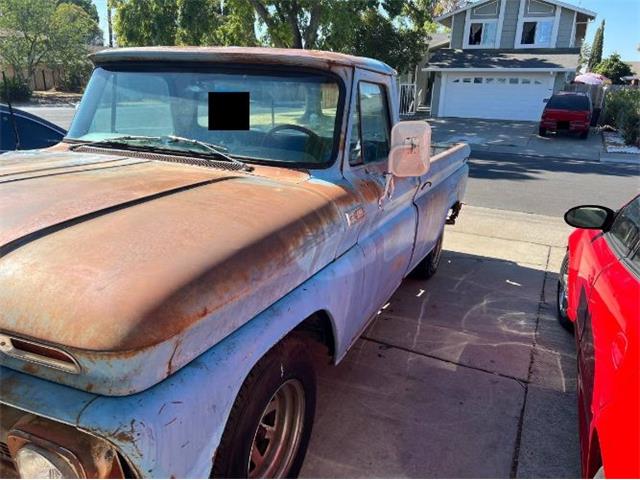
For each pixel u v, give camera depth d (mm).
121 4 20406
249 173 2535
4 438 1617
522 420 3176
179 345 1506
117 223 1751
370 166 3000
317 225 2186
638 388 1680
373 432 3000
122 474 1466
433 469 2736
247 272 1749
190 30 19906
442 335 4230
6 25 39406
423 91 39719
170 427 1464
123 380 1405
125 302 1411
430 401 3324
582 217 3303
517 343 4145
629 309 2131
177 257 1605
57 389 1463
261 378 1954
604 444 1784
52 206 1861
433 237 4719
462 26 30969
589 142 20750
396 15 21734
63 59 42375
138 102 2902
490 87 28297
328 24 17969
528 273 5812
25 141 5887
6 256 1553
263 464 2307
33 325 1412
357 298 2807
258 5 18562
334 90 2670
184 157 2686
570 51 28734
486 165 14961
